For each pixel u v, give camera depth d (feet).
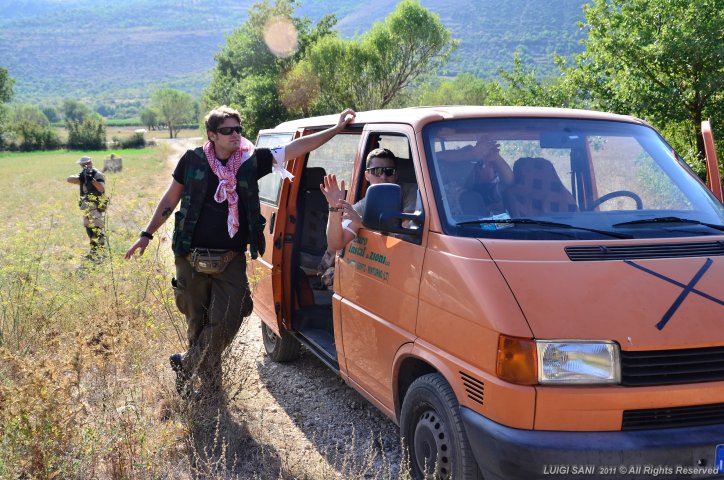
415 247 13.01
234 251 16.85
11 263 23.15
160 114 604.49
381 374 14.28
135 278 22.11
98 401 15.61
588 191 13.87
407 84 123.75
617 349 10.24
